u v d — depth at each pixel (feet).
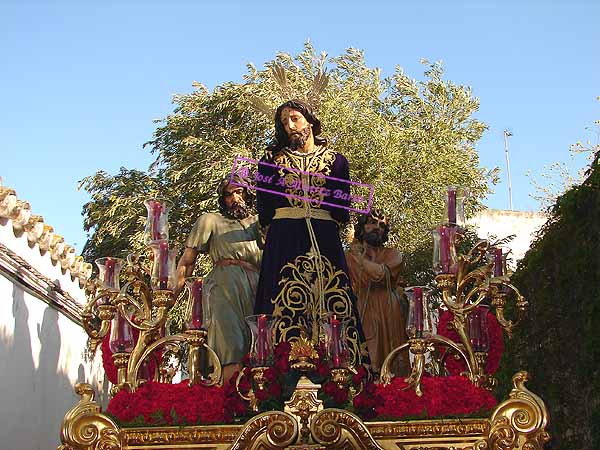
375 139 54.90
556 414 35.06
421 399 21.21
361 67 60.54
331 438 19.81
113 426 20.40
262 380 20.80
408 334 22.85
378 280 27.04
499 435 20.57
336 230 25.23
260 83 57.00
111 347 22.20
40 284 35.27
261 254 26.09
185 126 58.44
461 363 23.90
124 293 22.07
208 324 25.18
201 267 48.91
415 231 55.57
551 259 35.22
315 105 27.30
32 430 34.55
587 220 32.04
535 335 36.65
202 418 20.71
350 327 23.57
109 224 55.21
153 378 24.06
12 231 33.53
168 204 23.38
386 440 20.63
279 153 25.73
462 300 23.15
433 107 62.13
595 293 31.24
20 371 33.22
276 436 19.72
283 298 23.50
